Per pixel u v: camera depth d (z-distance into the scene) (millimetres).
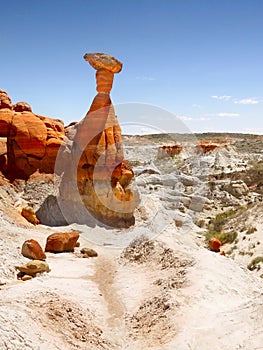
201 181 29734
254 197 33438
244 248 18891
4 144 20672
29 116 21641
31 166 21031
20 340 6648
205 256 13023
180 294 10039
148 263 13570
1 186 19203
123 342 8531
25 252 13148
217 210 29344
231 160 44406
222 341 7422
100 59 20250
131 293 11242
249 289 11312
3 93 22266
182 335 7938
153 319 9172
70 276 12164
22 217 17906
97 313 9711
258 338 7066
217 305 9539
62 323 8312
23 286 10125
